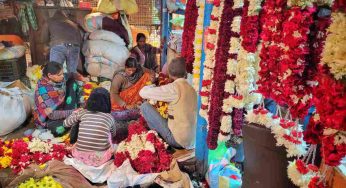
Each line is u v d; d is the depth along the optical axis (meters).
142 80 3.84
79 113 2.89
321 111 1.15
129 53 4.90
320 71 1.15
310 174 1.49
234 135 2.42
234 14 2.04
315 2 1.34
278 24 1.48
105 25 4.78
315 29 1.37
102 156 2.79
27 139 3.20
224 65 2.14
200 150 2.88
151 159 2.75
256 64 1.95
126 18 5.19
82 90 4.16
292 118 1.60
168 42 5.18
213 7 2.45
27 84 4.69
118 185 2.54
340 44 1.07
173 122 3.11
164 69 4.88
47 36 4.72
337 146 1.15
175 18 5.27
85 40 4.90
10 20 4.92
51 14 4.91
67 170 2.58
